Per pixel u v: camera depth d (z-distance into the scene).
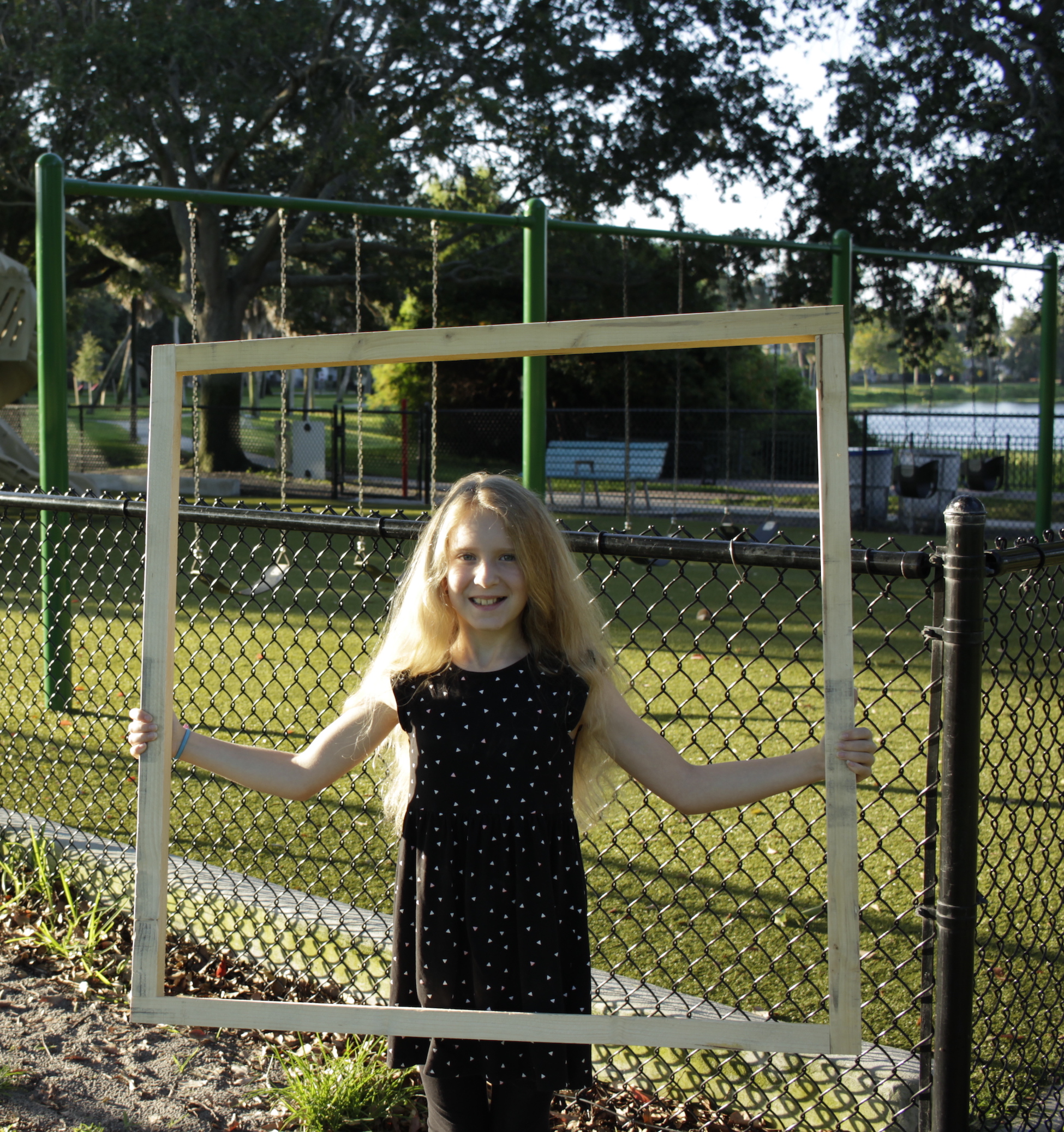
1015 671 1.98
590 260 20.97
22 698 4.64
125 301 31.70
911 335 21.02
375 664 1.87
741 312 1.57
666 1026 1.61
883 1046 2.08
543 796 1.72
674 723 4.56
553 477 18.66
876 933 2.72
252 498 16.86
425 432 17.23
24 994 2.52
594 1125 2.09
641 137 20.58
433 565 1.82
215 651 5.62
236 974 2.61
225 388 22.66
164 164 19.39
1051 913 2.81
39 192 5.11
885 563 1.79
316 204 6.62
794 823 3.46
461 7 19.77
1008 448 17.58
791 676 5.44
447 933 1.71
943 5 18.70
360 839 2.94
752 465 20.22
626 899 2.90
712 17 20.20
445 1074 1.75
